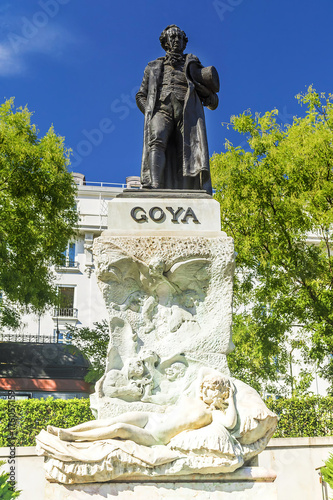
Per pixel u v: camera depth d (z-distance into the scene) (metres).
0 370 19.86
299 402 12.95
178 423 5.18
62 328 26.67
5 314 17.23
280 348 16.02
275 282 15.68
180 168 6.95
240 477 5.03
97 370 17.28
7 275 16.27
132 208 6.25
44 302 17.16
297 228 16.20
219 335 5.90
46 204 17.38
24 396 19.81
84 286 27.42
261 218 16.06
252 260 16.39
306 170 15.77
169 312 5.98
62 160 17.64
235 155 16.91
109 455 4.92
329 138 15.59
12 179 16.94
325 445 9.41
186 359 5.79
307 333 17.89
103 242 5.99
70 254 27.59
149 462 4.92
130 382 5.66
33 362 20.42
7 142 17.05
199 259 6.00
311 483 9.24
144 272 5.98
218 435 5.01
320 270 15.59
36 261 17.22
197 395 5.42
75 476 4.90
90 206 27.67
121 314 5.93
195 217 6.26
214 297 6.02
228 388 5.37
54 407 12.96
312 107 16.67
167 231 6.16
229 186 16.41
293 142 16.20
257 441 5.25
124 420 5.25
